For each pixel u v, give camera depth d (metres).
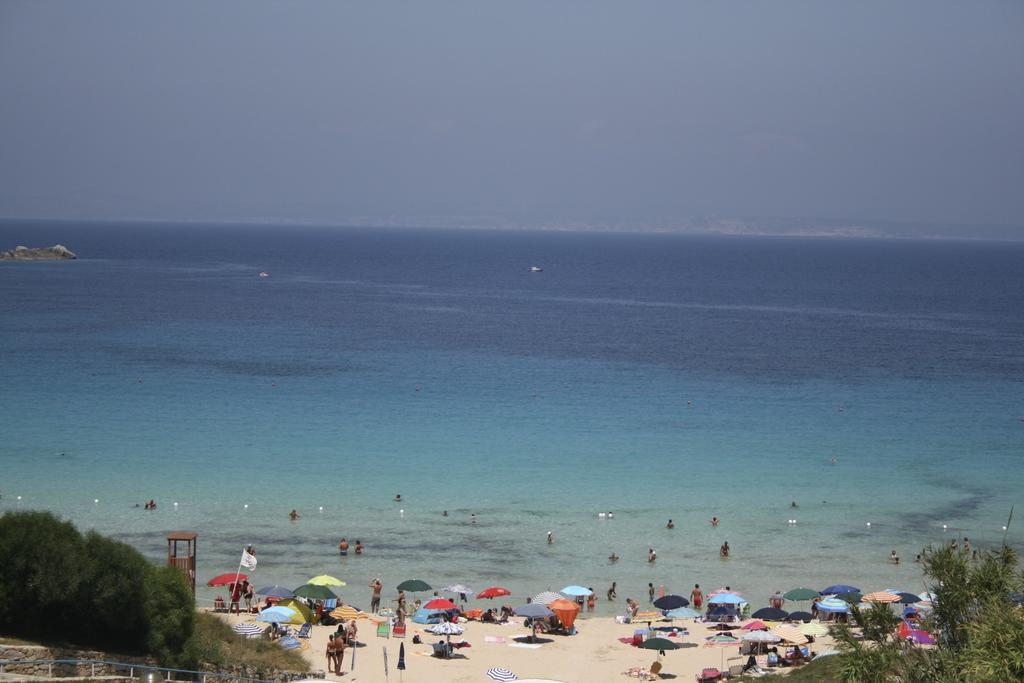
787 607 49.50
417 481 67.38
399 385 103.00
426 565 52.91
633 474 70.38
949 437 83.81
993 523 61.56
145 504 60.59
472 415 88.81
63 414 84.62
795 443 80.69
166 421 83.00
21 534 30.22
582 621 47.09
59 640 29.83
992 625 22.72
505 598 49.41
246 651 36.75
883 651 24.14
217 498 62.38
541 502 63.59
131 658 30.12
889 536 59.09
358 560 53.19
